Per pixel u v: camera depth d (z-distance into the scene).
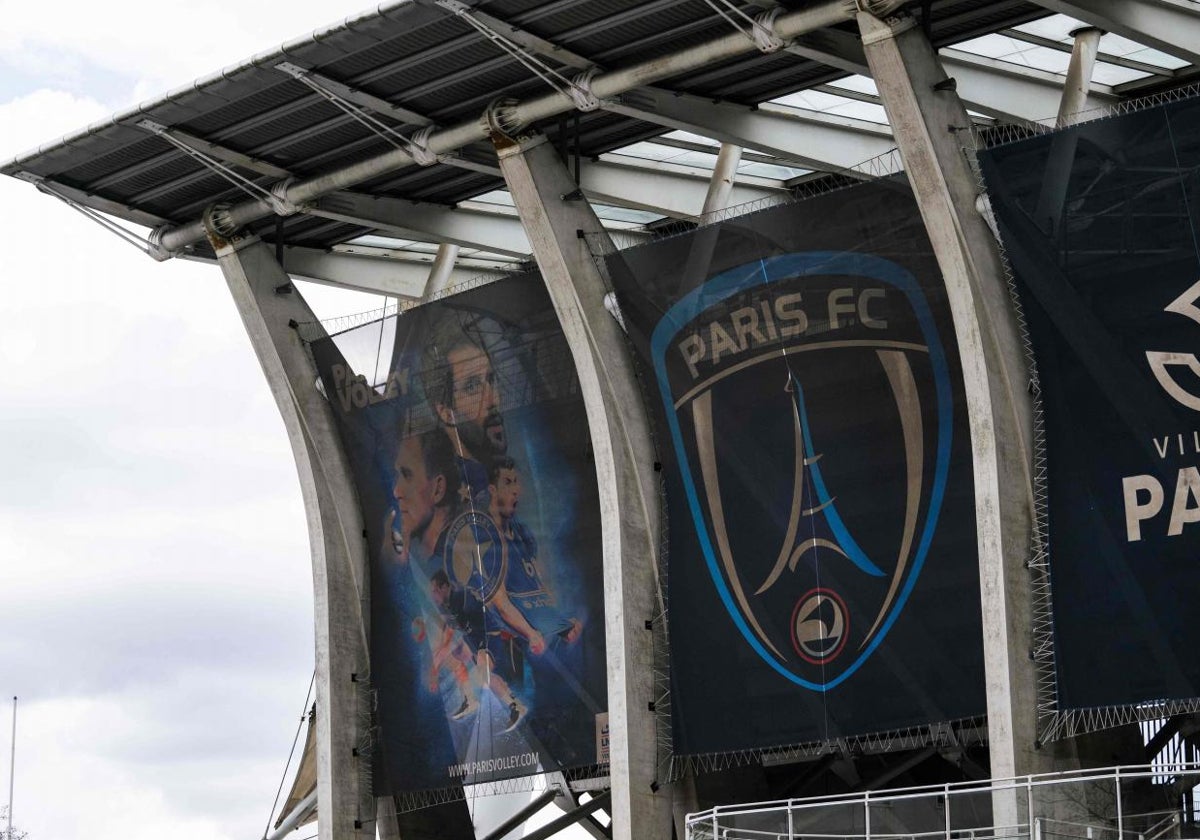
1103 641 27.25
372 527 36.25
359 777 35.91
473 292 34.31
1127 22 28.50
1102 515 27.42
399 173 35.53
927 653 29.20
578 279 32.28
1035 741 27.52
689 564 31.78
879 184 29.47
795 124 33.72
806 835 24.47
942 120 28.33
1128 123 27.23
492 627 34.44
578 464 33.31
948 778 35.72
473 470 34.66
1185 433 26.86
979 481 28.05
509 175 32.25
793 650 30.53
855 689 29.86
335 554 36.38
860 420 30.02
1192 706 26.53
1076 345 27.75
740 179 38.03
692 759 32.25
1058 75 34.31
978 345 28.19
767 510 30.94
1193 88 33.66
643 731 31.72
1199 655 26.55
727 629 31.27
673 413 31.97
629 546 32.06
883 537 29.75
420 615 35.47
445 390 34.88
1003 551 27.73
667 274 31.77
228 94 31.98
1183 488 26.83
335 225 38.19
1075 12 28.30
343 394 36.25
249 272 36.19
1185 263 26.89
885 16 27.91
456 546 34.94
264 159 34.34
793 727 30.45
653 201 36.50
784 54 30.91
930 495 29.31
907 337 29.48
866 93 33.12
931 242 28.66
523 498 34.00
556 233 32.12
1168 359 27.02
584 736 33.16
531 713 33.84
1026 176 27.97
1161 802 27.39
